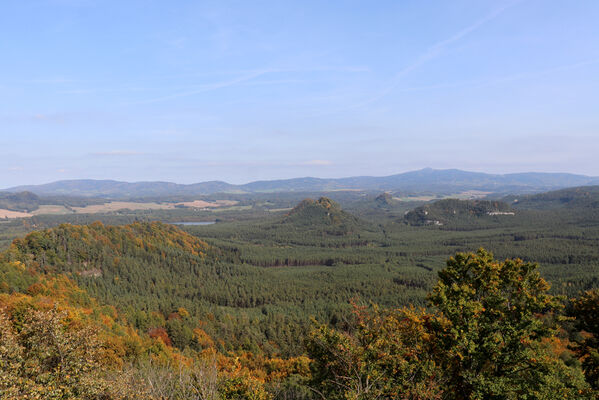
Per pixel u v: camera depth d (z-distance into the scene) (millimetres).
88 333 25391
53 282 97875
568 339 59375
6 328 23234
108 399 21656
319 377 26969
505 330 27938
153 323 90750
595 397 25531
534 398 25375
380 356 24438
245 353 81500
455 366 28438
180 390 20062
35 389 18906
